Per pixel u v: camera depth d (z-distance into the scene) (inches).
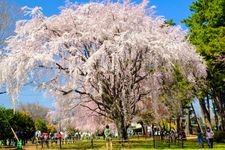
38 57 1027.9
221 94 1562.5
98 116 1455.5
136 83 1170.0
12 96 1035.3
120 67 1035.3
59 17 1138.0
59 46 1064.2
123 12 1135.6
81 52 1107.9
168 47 1063.6
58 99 1258.6
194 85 1314.0
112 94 1096.8
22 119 1946.4
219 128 1839.3
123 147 1019.3
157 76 1151.0
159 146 1077.1
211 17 1316.4
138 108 1380.4
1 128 1599.4
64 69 1103.0
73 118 1417.3
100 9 1175.0
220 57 1251.2
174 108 1337.4
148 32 1104.2
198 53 1204.5
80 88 1198.3
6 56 1116.5
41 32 1126.4
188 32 1330.0
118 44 1024.2
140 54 1060.5
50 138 1653.5
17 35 1132.5
